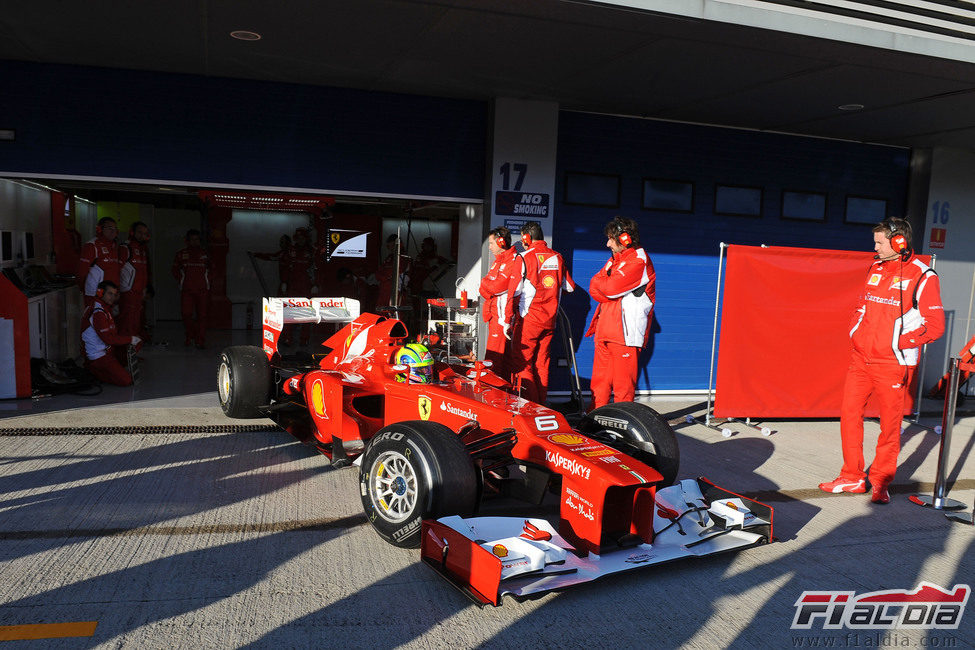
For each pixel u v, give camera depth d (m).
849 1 5.50
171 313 14.77
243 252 14.76
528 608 3.39
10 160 6.94
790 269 7.28
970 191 9.73
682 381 9.07
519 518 3.77
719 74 6.55
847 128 8.60
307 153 7.60
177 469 5.11
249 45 6.14
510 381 7.15
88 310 7.66
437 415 4.51
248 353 6.38
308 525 4.24
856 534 4.56
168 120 7.23
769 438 7.04
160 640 2.93
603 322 6.36
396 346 5.06
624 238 6.17
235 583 3.47
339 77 7.18
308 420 5.82
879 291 5.21
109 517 4.19
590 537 3.61
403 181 7.90
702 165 8.80
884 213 9.66
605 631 3.21
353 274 12.92
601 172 8.45
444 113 7.95
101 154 7.12
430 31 5.65
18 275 7.63
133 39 6.06
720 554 4.14
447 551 3.47
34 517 4.13
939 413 8.72
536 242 6.97
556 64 6.44
